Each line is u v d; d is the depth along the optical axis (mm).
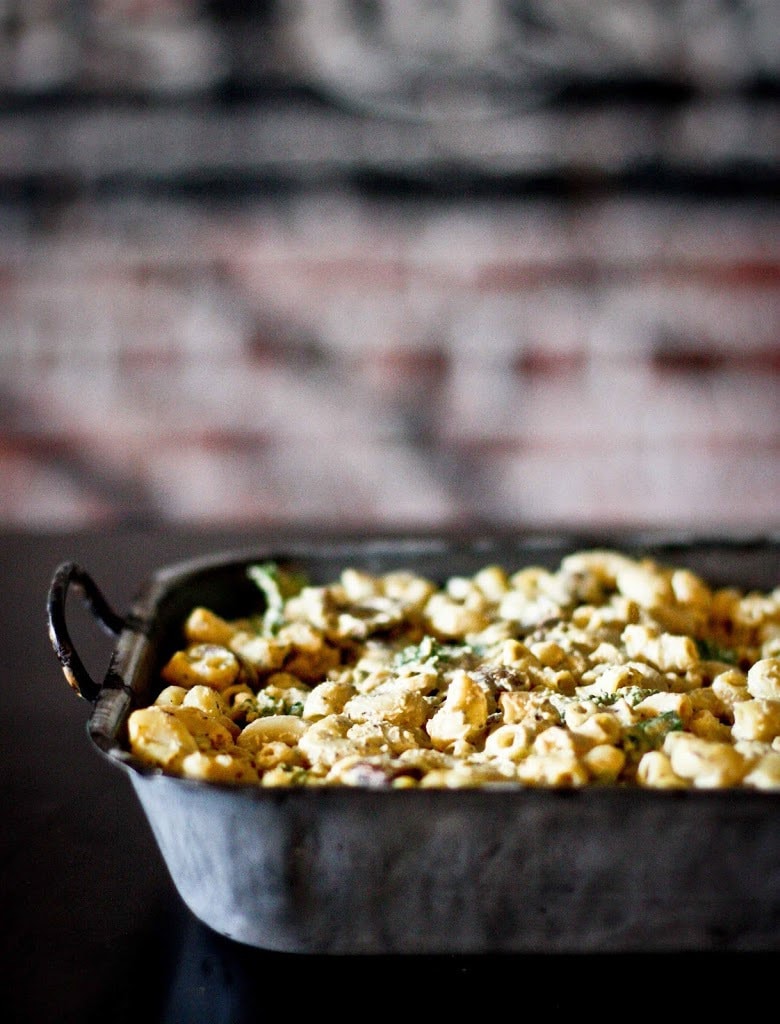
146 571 1298
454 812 512
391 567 1015
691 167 2129
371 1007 551
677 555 1035
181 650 883
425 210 2164
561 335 2189
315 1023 540
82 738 866
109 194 2188
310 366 2223
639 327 2180
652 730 620
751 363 2180
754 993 560
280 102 2146
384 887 534
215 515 2266
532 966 580
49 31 2141
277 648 809
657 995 558
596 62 2102
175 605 887
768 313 2162
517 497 2248
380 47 2109
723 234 2146
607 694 688
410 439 2240
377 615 875
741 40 2086
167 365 2234
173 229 2193
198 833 542
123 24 2135
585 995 559
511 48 2100
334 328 2209
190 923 620
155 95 2154
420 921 542
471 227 2166
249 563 973
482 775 569
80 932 610
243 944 598
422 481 2252
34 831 719
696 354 2186
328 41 2117
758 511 2225
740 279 2156
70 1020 542
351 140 2150
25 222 2201
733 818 510
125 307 2221
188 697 699
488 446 2234
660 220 2148
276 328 2215
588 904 535
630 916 538
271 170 2168
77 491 2266
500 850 522
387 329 2205
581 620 870
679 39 2092
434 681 718
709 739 643
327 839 524
